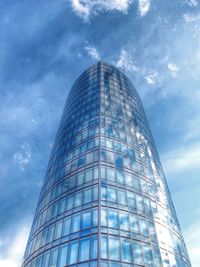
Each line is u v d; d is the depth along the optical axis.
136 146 41.12
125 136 41.53
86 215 26.62
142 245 25.31
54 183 36.84
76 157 37.28
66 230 26.48
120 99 53.09
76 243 24.17
